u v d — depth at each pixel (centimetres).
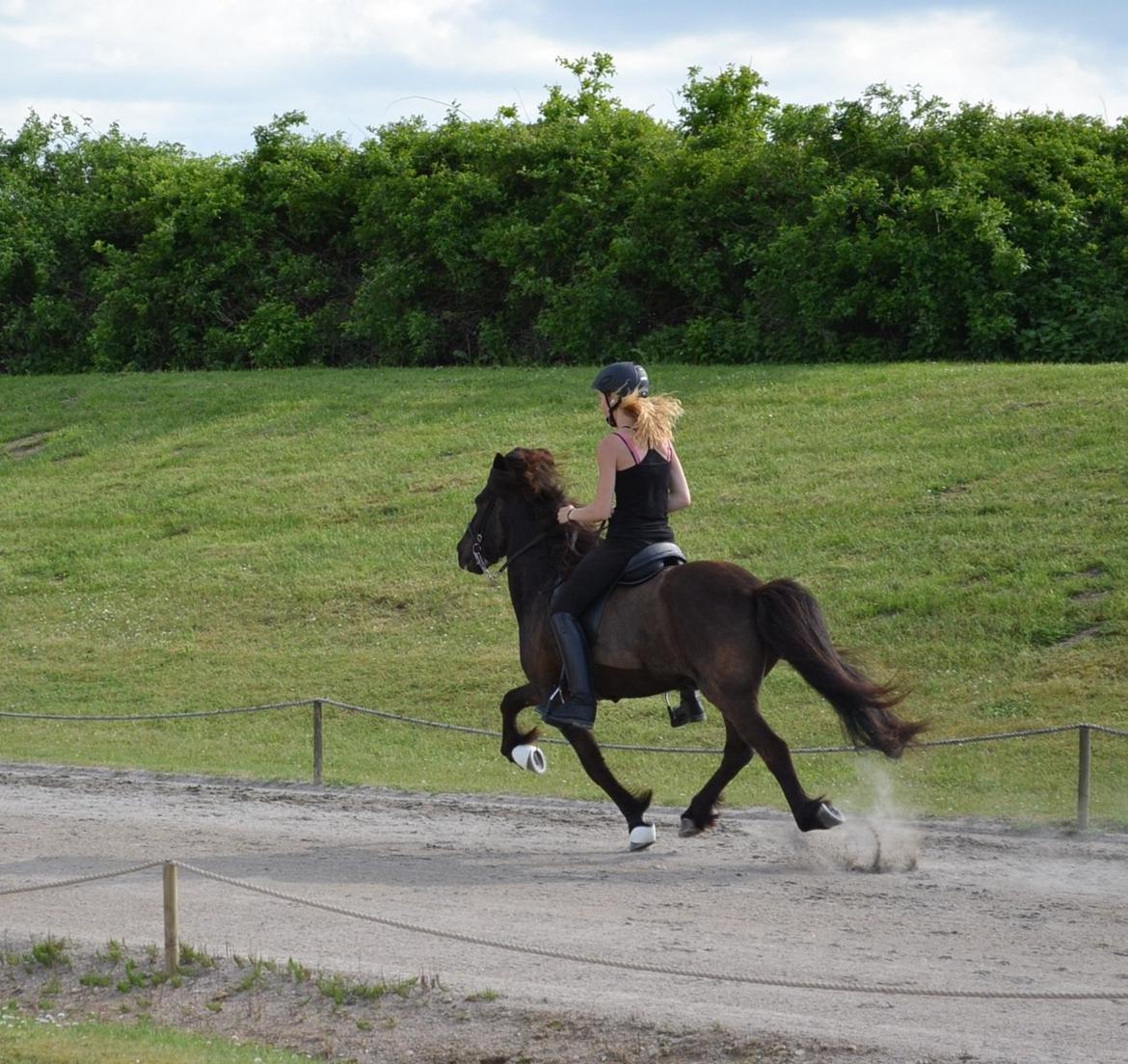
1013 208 2909
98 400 3269
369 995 691
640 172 3406
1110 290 2808
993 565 1705
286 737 1551
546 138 3528
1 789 1298
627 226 3331
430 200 3544
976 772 1247
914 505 1953
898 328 2981
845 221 3006
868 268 2911
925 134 3106
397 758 1438
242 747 1513
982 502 1906
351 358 3647
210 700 1698
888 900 853
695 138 3434
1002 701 1402
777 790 1238
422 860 991
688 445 2416
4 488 2730
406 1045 642
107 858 1009
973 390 2450
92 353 3938
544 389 2912
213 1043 649
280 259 3803
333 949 771
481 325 3469
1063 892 873
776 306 3072
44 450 2953
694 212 3247
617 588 916
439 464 2522
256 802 1230
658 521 922
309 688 1703
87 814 1179
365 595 1994
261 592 2056
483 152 3612
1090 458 1991
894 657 1541
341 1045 648
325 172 3844
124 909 868
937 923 799
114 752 1506
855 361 2956
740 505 2081
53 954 772
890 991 599
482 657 1733
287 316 3653
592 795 1239
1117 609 1523
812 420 2445
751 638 859
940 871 934
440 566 2059
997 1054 594
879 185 3027
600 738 1466
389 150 3769
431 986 696
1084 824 1060
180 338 3778
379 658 1777
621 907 840
